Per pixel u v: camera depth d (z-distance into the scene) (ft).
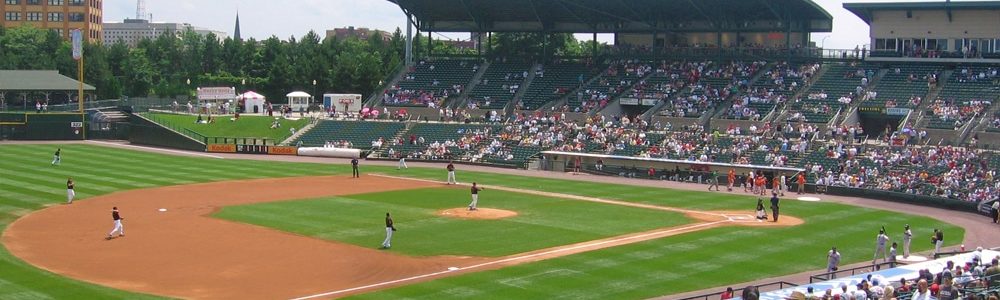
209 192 265.34
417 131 395.75
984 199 245.04
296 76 565.94
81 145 402.52
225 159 366.02
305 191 268.82
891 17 375.86
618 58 431.84
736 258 177.37
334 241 190.29
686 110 374.22
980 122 320.09
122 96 547.08
